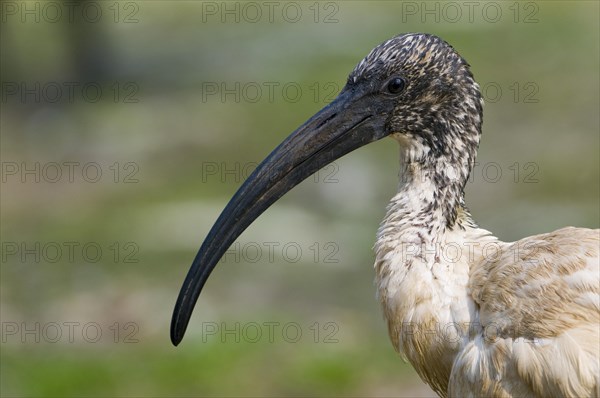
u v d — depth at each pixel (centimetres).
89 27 2589
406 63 698
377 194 1744
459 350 649
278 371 1240
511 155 1864
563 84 2225
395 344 695
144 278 1500
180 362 1272
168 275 1505
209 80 2512
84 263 1573
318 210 1700
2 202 1858
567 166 1784
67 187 1912
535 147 1886
